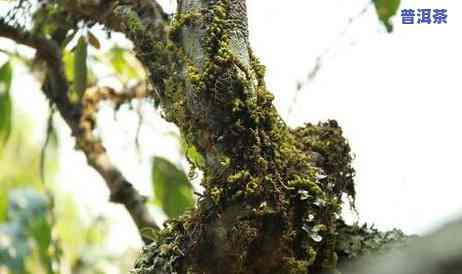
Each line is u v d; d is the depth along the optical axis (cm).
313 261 148
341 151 161
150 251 154
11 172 326
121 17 171
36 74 208
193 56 154
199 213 148
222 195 146
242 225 145
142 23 166
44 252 249
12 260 301
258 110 151
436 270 55
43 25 188
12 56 220
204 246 147
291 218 146
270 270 146
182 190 224
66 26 191
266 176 146
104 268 313
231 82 150
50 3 186
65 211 315
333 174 158
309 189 148
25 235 306
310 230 147
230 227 145
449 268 55
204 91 151
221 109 150
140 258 154
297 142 159
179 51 157
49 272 249
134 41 166
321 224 148
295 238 147
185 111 154
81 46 199
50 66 205
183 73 156
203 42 154
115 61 227
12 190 322
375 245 155
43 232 249
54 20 189
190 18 156
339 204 154
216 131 150
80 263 312
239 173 146
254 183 145
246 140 149
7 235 303
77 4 179
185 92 155
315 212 148
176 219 154
